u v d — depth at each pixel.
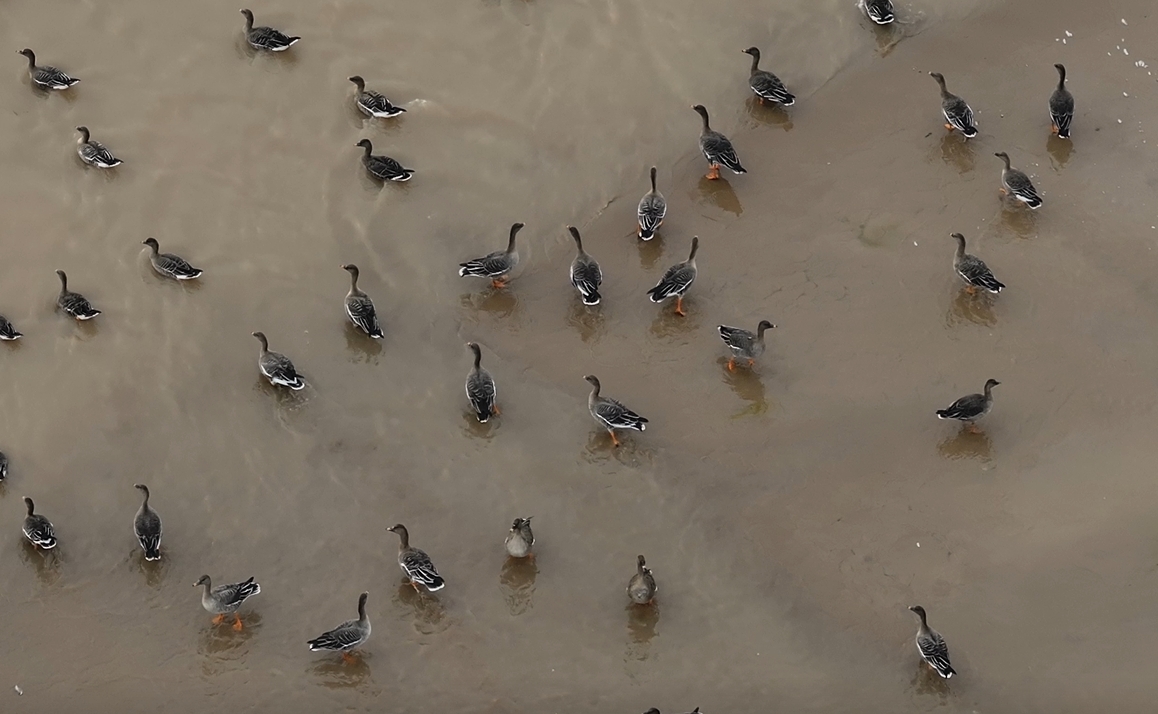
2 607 27.03
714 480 28.81
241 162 34.53
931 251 32.56
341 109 35.62
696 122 35.38
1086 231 32.75
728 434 29.53
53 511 28.45
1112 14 37.12
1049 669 25.83
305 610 26.98
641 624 26.69
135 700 25.70
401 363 31.00
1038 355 30.59
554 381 30.61
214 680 25.98
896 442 29.28
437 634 26.62
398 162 34.31
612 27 37.19
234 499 28.70
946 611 26.69
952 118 33.94
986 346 30.81
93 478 28.98
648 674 26.03
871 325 31.28
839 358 30.72
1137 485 28.36
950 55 36.50
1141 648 26.05
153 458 29.30
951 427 29.45
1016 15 37.25
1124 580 26.95
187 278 32.06
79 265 32.47
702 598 27.03
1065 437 29.22
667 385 30.42
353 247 33.03
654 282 32.31
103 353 30.94
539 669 26.12
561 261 32.81
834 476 28.80
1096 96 35.34
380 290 32.25
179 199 33.75
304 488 28.88
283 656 26.31
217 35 36.91
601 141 35.00
